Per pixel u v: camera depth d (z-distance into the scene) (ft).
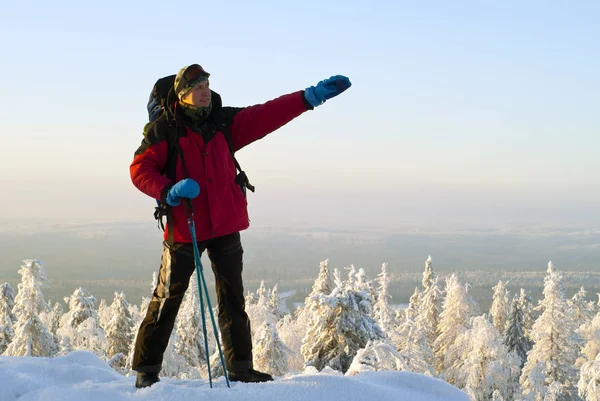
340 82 13.64
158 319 13.06
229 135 13.50
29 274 89.56
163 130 12.74
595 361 79.36
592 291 588.91
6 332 97.09
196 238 12.82
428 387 12.89
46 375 13.91
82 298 119.34
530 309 155.22
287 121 13.79
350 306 68.33
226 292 13.61
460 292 128.36
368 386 12.00
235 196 13.38
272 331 76.84
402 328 99.81
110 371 14.60
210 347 126.52
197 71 12.55
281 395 11.41
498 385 98.17
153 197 12.62
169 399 11.21
